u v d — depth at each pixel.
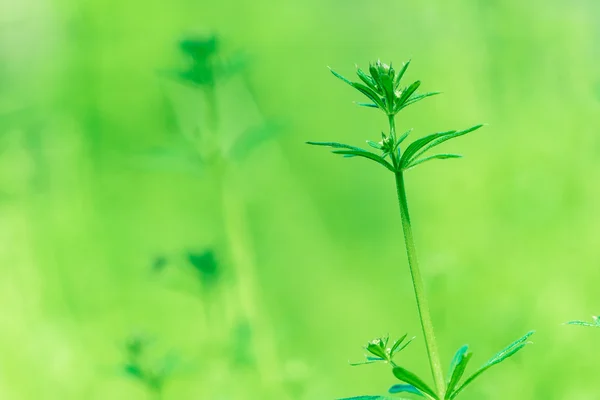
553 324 5.25
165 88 6.86
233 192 5.83
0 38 8.45
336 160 8.09
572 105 6.15
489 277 5.78
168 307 6.72
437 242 6.40
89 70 8.28
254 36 8.55
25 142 7.42
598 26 6.42
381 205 7.56
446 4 6.80
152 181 7.75
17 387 5.85
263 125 5.72
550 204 5.95
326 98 8.44
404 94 2.34
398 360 6.00
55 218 7.18
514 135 6.30
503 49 6.48
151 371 4.94
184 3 8.55
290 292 6.82
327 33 8.57
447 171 6.68
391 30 8.35
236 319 5.46
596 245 5.61
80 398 5.94
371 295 6.66
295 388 5.30
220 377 5.34
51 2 8.58
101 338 6.47
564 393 4.97
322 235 7.20
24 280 6.45
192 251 5.51
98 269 6.98
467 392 4.98
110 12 8.44
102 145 8.03
